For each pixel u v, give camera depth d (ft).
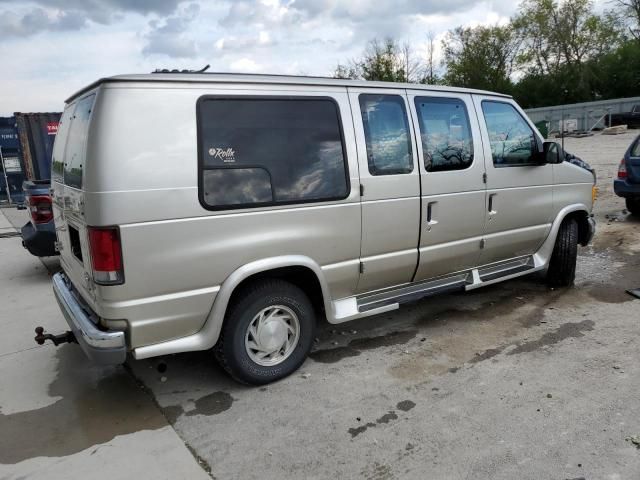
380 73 135.23
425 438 10.06
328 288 12.85
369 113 13.14
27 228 22.15
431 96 14.48
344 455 9.66
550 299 17.65
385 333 15.28
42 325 16.97
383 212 13.29
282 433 10.42
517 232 16.74
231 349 11.60
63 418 11.27
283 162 11.64
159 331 10.56
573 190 18.33
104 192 9.68
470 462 9.31
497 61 165.58
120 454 9.91
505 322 15.75
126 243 9.89
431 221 14.35
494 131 15.96
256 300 11.70
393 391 11.90
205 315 11.00
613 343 13.92
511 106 16.71
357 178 12.75
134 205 9.89
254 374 12.00
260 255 11.42
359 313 13.43
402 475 9.05
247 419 10.96
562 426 10.27
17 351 14.88
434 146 14.34
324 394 11.87
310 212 12.04
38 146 43.47
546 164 17.30
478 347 14.07
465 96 15.34
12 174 46.03
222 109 10.90
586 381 11.97
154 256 10.19
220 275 10.97
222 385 12.49
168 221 10.25
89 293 11.04
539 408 10.93
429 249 14.52
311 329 12.77
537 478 8.84
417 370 12.87
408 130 13.80
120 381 12.87
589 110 121.39
